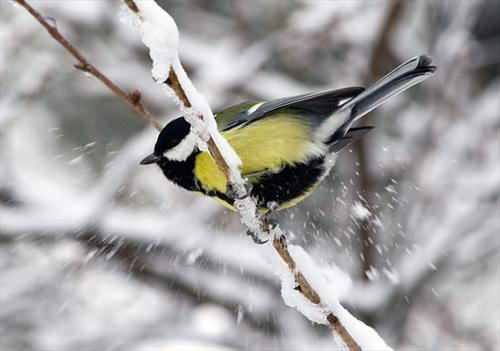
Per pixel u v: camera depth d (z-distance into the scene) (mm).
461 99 12758
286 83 12266
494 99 12727
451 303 12422
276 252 5492
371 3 12391
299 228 11305
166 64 4430
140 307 11586
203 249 11211
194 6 13992
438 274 11617
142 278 11500
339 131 6949
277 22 13484
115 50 12867
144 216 11227
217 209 11391
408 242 11531
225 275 11375
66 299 11031
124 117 12742
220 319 11594
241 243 11414
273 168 6777
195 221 11305
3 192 11039
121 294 11516
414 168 12102
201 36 13828
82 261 10984
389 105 13023
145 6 4312
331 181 11742
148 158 7168
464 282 12586
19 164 12211
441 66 12336
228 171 5105
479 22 15570
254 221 5395
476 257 11773
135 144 10758
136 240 10922
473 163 12430
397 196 11945
